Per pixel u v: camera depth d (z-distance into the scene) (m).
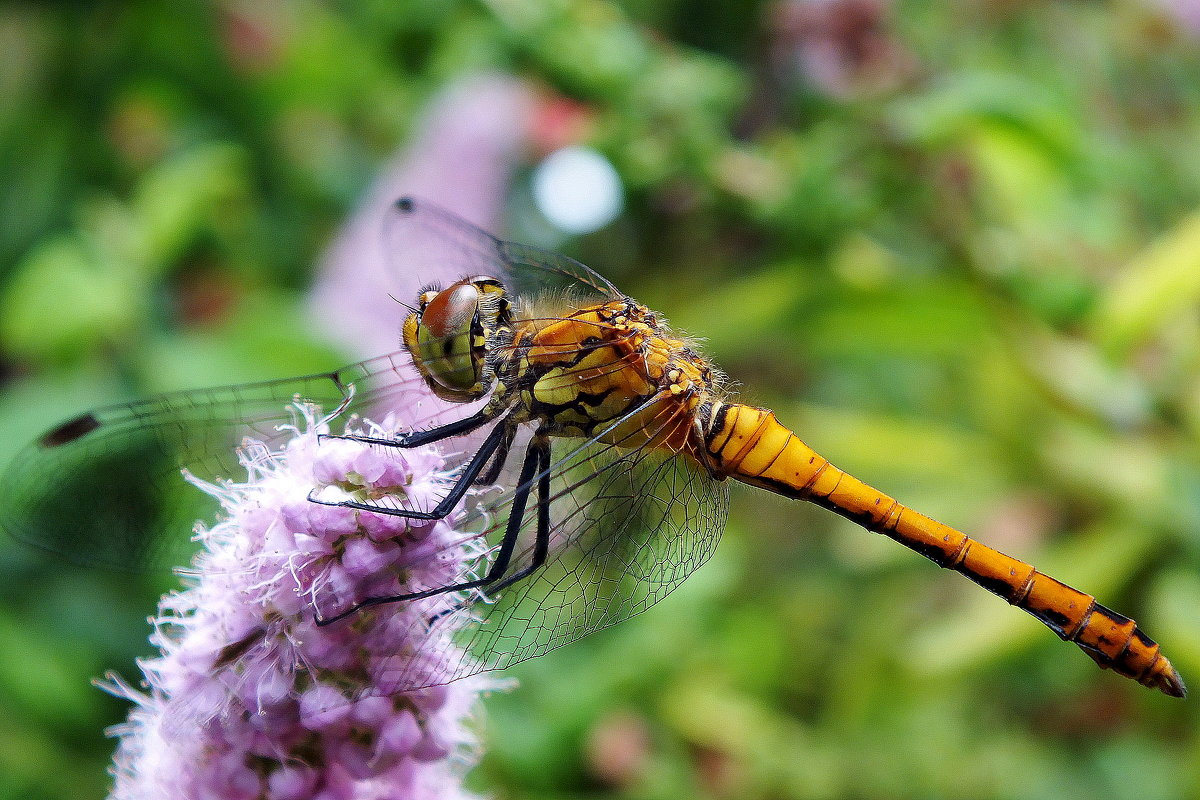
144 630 0.24
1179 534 0.25
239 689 0.20
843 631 0.26
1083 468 0.25
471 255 0.23
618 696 0.25
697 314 0.26
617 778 0.24
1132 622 0.22
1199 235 0.24
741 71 0.26
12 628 0.24
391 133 0.29
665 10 0.26
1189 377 0.25
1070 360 0.25
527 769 0.24
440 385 0.22
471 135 0.25
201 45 0.30
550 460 0.22
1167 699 0.25
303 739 0.21
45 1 0.29
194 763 0.20
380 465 0.21
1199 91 0.26
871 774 0.25
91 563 0.21
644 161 0.25
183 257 0.26
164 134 0.29
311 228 0.29
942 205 0.25
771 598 0.26
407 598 0.21
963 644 0.25
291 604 0.20
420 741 0.21
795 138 0.25
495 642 0.21
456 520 0.21
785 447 0.22
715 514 0.22
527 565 0.21
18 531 0.21
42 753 0.24
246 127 0.30
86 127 0.29
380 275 0.25
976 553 0.22
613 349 0.22
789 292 0.25
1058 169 0.25
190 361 0.25
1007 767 0.25
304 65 0.30
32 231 0.28
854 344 0.26
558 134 0.25
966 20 0.26
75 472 0.21
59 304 0.25
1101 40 0.26
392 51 0.27
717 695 0.25
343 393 0.22
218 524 0.21
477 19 0.26
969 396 0.27
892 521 0.22
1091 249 0.25
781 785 0.25
